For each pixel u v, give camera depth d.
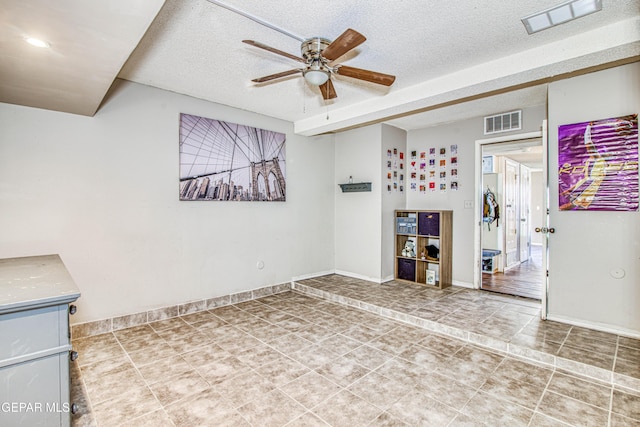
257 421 1.83
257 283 4.27
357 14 2.09
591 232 2.88
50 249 2.79
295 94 3.54
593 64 2.51
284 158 4.55
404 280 4.77
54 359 1.39
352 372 2.37
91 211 2.99
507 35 2.37
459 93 3.11
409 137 5.09
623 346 2.55
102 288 3.06
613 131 2.74
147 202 3.31
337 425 1.80
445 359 2.56
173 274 3.51
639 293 2.67
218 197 3.84
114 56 1.87
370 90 3.41
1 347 1.29
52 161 2.80
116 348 2.74
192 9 2.02
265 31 2.29
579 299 2.96
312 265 4.97
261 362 2.52
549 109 3.06
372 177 4.74
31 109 2.70
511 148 4.58
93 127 2.99
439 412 1.91
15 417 1.32
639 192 2.64
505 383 2.21
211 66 2.86
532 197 9.94
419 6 2.01
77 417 1.85
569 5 2.01
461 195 4.51
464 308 3.54
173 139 3.48
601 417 1.86
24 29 1.57
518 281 4.88
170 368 2.42
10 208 2.62
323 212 5.12
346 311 3.72
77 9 1.43
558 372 2.35
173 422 1.82
